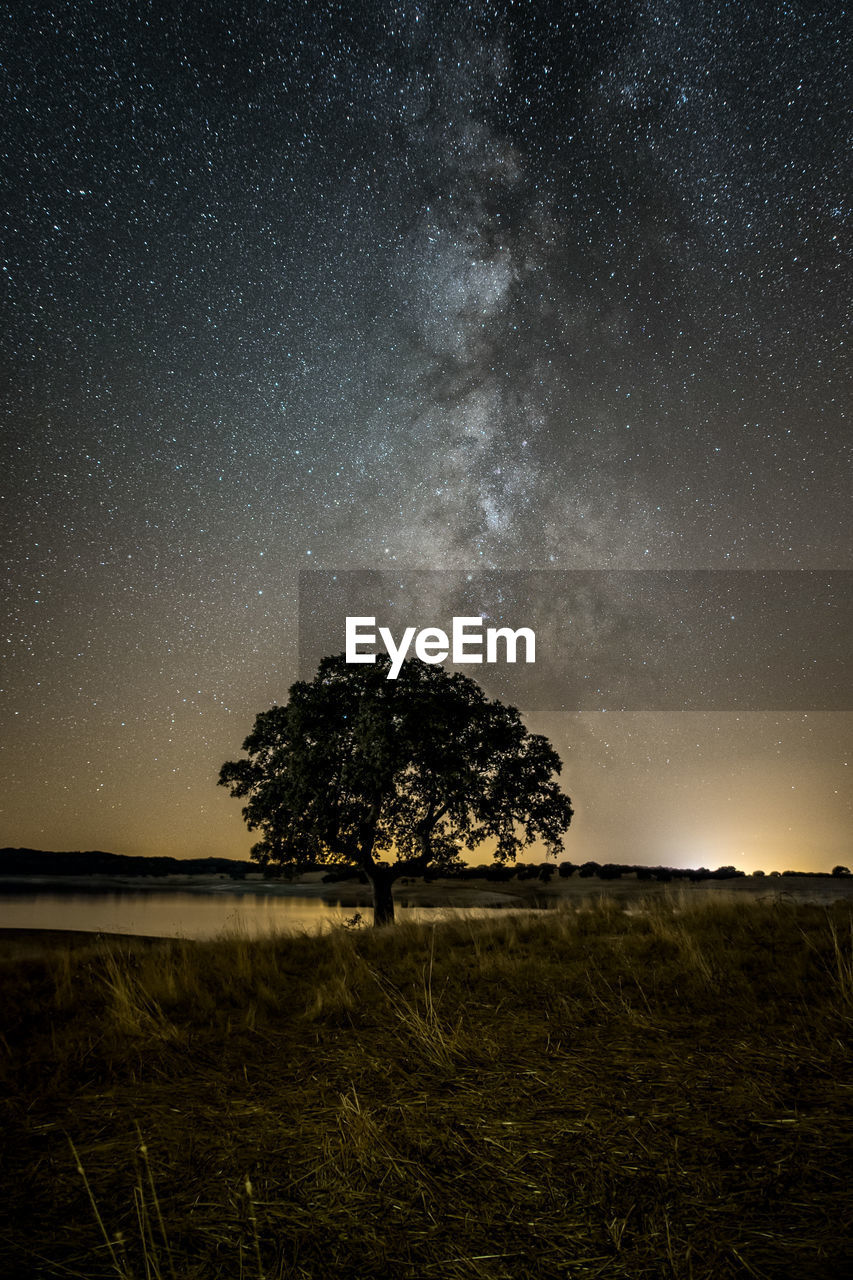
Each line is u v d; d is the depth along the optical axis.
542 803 20.97
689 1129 3.14
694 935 8.56
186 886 55.97
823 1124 3.15
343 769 19.77
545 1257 2.21
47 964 8.52
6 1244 2.33
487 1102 3.53
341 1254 2.25
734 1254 2.18
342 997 5.88
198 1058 4.48
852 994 5.33
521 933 9.85
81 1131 3.31
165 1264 2.20
